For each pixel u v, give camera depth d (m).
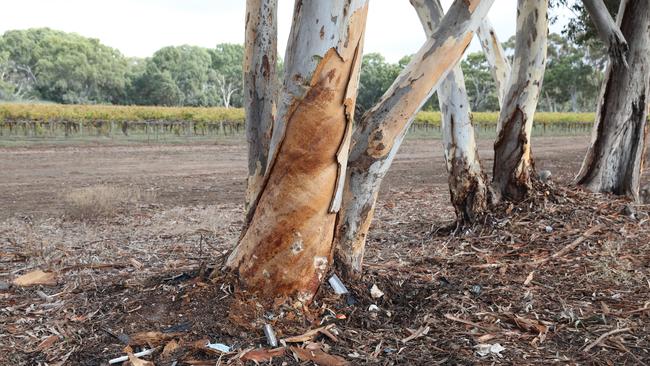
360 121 3.79
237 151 19.20
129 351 3.11
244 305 3.41
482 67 62.03
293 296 3.50
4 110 21.83
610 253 5.48
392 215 8.03
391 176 13.29
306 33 3.07
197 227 6.91
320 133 3.17
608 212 6.79
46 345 3.23
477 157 6.64
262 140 3.79
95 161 15.28
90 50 62.22
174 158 16.59
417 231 6.86
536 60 6.46
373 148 3.71
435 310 3.91
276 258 3.41
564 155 21.23
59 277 4.52
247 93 3.87
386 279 4.21
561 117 42.06
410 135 31.36
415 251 5.84
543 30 6.39
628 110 7.90
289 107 3.18
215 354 3.05
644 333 3.63
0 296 4.02
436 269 5.06
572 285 4.63
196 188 10.75
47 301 3.90
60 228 6.78
